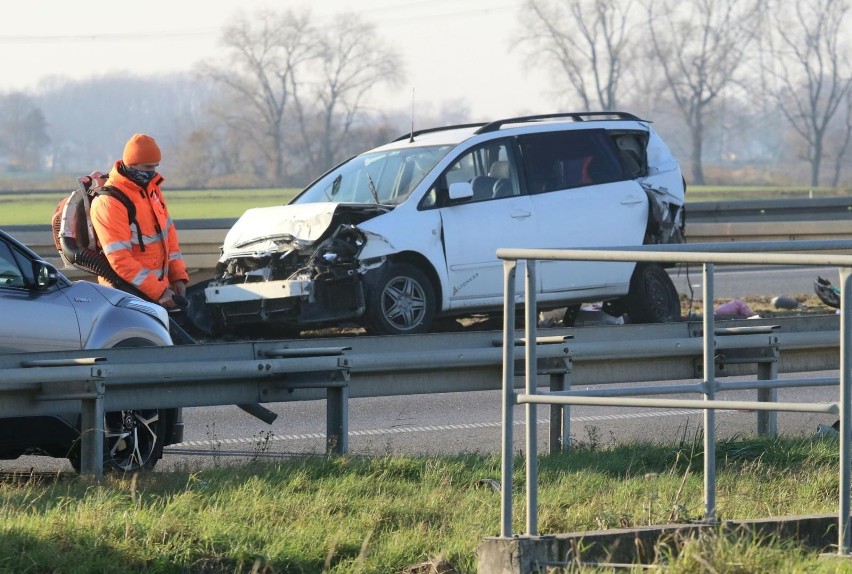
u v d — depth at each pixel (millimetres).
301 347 27156
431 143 43938
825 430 30016
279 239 41719
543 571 17000
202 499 20750
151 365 24453
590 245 43938
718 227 67938
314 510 20312
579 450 27031
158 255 33344
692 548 16297
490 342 28641
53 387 24094
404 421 34906
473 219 42469
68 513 19203
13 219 158375
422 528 19688
